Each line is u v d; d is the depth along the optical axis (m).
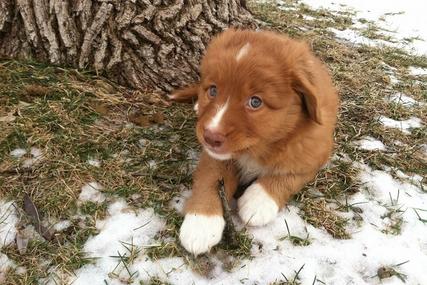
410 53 1.20
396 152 0.81
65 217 0.64
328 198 0.71
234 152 0.61
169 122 0.80
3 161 0.69
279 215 0.67
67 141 0.72
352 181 0.74
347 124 0.86
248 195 0.67
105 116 0.78
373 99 0.93
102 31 0.80
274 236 0.65
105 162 0.71
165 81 0.84
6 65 0.81
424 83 1.04
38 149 0.71
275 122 0.62
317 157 0.68
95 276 0.59
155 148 0.75
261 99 0.60
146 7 0.81
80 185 0.68
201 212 0.63
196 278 0.59
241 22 0.93
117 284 0.58
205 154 0.69
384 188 0.74
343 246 0.65
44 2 0.79
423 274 0.63
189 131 0.78
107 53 0.82
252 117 0.61
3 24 0.80
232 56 0.61
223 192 0.63
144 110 0.80
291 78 0.62
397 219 0.69
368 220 0.69
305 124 0.65
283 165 0.67
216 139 0.59
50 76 0.80
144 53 0.82
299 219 0.67
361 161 0.78
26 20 0.80
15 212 0.64
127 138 0.75
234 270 0.60
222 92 0.61
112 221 0.64
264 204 0.66
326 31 1.25
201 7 0.86
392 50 1.18
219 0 0.89
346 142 0.81
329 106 0.70
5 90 0.77
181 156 0.74
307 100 0.62
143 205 0.66
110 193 0.67
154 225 0.64
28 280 0.58
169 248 0.62
